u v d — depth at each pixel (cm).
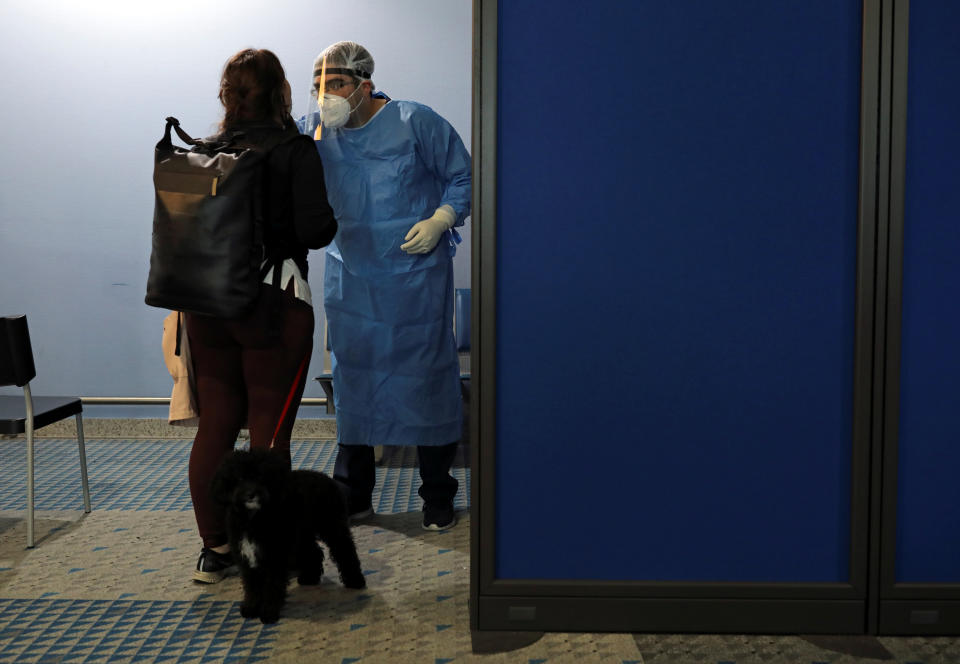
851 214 196
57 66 437
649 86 194
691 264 198
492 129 194
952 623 202
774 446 201
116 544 279
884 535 200
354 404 289
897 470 198
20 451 417
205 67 436
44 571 254
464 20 437
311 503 226
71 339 453
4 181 443
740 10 192
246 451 211
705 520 204
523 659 193
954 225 194
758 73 194
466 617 218
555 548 206
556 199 197
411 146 276
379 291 280
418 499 334
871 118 191
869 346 196
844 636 203
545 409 202
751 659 192
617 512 204
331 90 269
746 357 200
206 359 243
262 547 211
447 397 291
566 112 195
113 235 446
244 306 224
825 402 200
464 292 424
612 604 205
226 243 223
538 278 199
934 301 196
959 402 198
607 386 201
